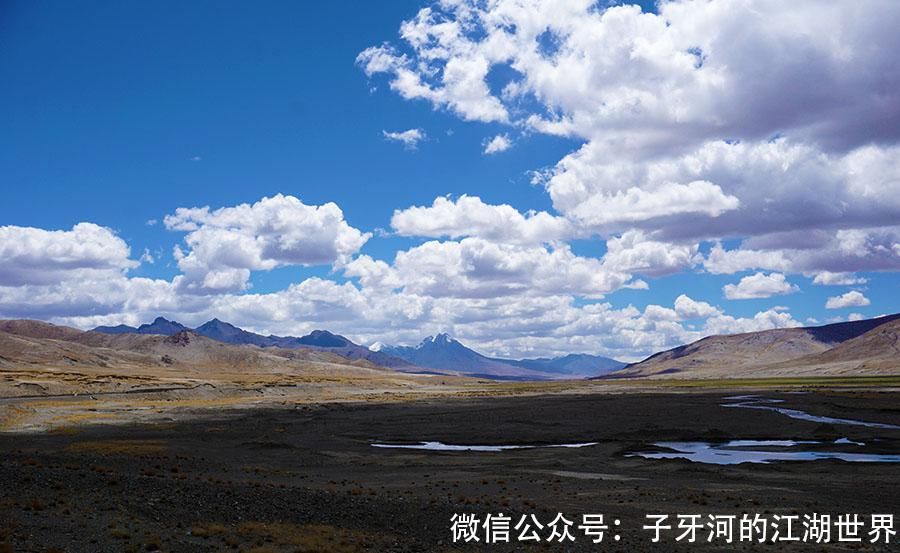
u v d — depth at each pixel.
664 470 47.06
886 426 76.31
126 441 62.59
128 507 25.73
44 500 25.52
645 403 117.25
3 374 148.75
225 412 103.88
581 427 79.00
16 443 58.88
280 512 27.61
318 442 66.94
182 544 21.84
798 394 140.25
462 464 50.91
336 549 22.58
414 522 27.78
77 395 132.50
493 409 109.69
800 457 54.94
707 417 87.38
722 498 35.81
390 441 69.25
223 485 32.34
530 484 40.78
